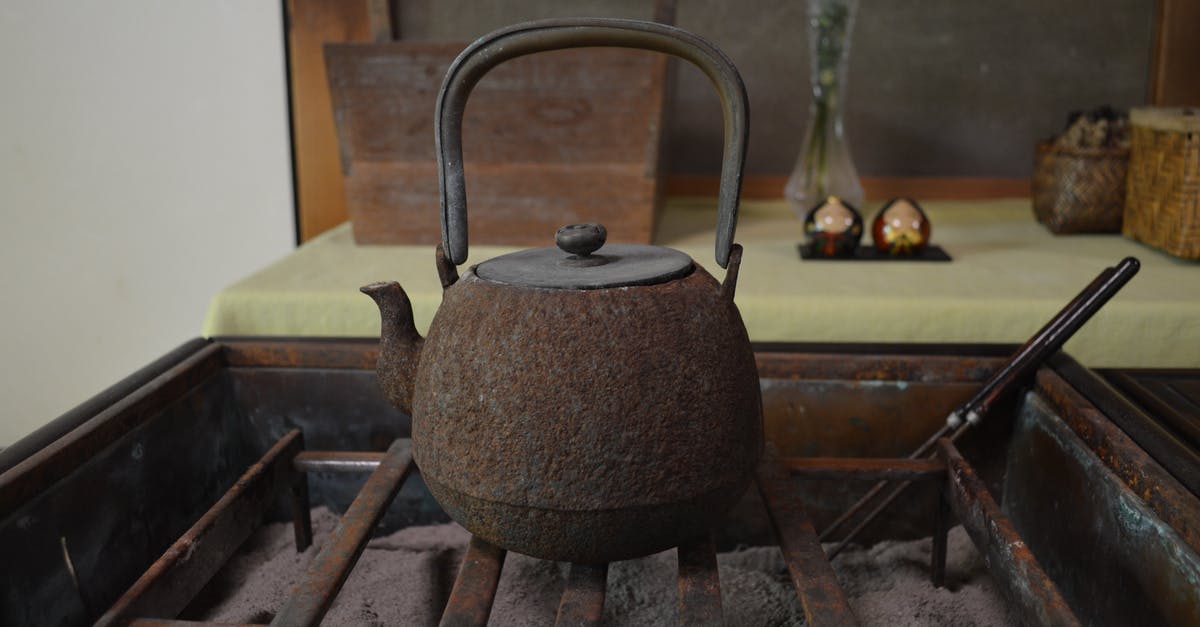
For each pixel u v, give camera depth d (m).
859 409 0.79
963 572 0.75
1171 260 0.98
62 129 1.31
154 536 0.69
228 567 0.77
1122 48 1.28
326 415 0.82
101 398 0.67
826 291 0.86
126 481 0.66
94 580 0.62
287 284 0.89
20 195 1.33
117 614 0.52
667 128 1.12
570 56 0.98
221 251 1.35
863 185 1.35
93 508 0.62
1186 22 1.24
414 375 0.56
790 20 1.30
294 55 1.27
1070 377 0.69
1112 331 0.81
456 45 0.99
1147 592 0.54
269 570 0.76
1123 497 0.57
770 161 1.36
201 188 1.33
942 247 1.06
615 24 0.50
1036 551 0.71
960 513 0.64
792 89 1.33
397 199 1.05
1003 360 0.77
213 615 0.71
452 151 0.53
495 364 0.49
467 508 0.51
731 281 0.53
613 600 0.72
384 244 1.07
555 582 0.73
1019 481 0.74
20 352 1.40
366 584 0.74
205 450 0.77
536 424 0.48
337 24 1.25
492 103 1.00
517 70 0.99
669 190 1.38
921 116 1.32
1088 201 1.10
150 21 1.27
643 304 0.49
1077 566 0.64
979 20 1.28
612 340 0.49
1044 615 0.51
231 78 1.28
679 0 1.30
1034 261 0.98
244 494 0.66
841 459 0.69
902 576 0.75
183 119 1.30
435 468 0.51
